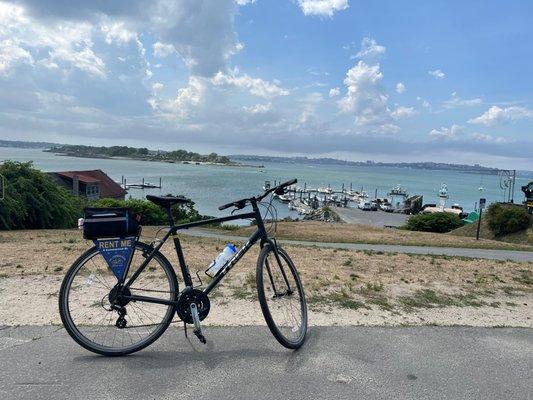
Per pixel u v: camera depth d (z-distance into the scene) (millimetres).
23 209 21812
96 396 2691
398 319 4207
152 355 3264
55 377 2900
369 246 20984
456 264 8141
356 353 3408
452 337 3812
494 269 7668
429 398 2828
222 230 28234
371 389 2896
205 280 4555
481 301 5016
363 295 4941
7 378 2871
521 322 4316
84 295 4016
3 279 5055
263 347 3432
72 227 25766
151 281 3650
